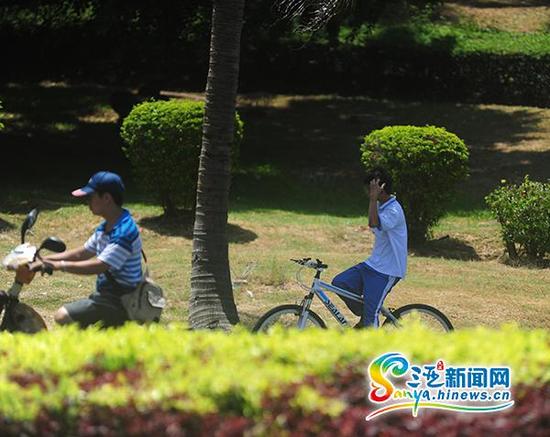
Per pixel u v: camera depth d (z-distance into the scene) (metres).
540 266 43.50
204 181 28.58
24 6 72.25
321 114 80.06
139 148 45.50
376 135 45.88
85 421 14.17
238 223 47.31
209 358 15.92
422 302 34.78
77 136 69.62
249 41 76.44
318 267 25.56
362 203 55.66
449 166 45.12
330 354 15.77
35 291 34.47
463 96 85.69
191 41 72.19
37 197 50.31
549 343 17.08
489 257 45.44
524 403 15.00
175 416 14.03
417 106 83.25
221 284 28.53
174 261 39.50
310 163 65.31
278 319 25.42
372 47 85.38
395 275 25.52
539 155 66.88
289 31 67.88
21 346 16.42
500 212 44.41
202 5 63.31
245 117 78.50
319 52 85.44
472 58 85.00
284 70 86.00
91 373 15.30
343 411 14.37
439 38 88.00
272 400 14.23
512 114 80.19
